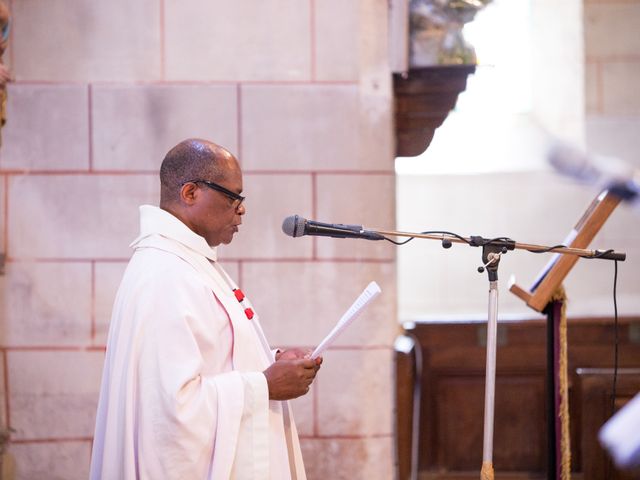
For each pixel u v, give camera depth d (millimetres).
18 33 6059
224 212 4164
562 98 9438
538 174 9672
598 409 6504
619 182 3148
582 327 6910
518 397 6969
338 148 6109
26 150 6062
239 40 6105
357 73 6109
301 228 4125
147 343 3830
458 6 6117
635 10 9203
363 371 6086
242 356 4062
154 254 4039
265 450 3873
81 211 6070
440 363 7055
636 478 6234
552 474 4965
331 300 6109
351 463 6086
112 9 6086
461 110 9727
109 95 6082
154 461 3734
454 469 7008
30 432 6062
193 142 4195
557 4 9367
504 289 9711
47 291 6062
